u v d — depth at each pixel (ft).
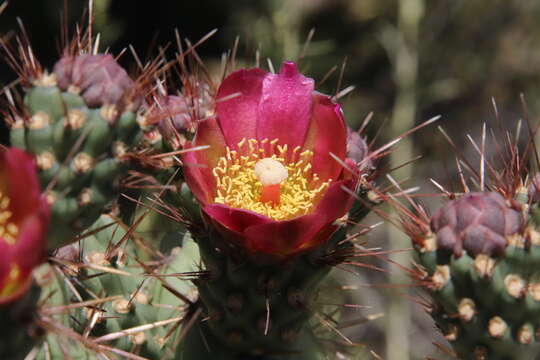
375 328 2.73
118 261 1.40
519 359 1.32
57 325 1.21
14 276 1.14
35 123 1.25
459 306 1.31
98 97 1.26
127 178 1.32
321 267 1.32
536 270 1.30
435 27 3.40
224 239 1.30
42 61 3.18
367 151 1.43
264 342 1.36
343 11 3.38
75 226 1.27
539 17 3.56
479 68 3.48
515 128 3.40
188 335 1.40
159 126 1.40
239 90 1.35
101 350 1.30
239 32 3.04
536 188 1.33
